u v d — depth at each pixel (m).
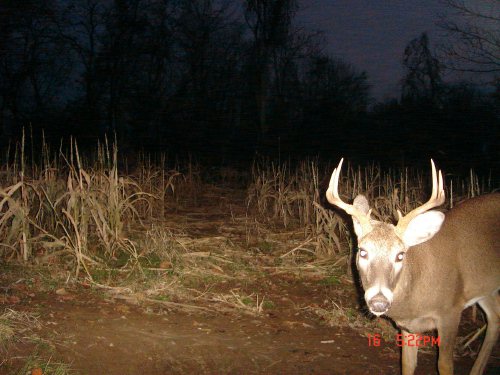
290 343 2.10
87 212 2.77
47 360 1.76
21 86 7.58
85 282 2.46
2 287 2.33
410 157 6.56
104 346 1.90
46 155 3.40
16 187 2.68
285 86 8.26
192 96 7.89
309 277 2.80
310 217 3.64
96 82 7.68
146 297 2.38
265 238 3.41
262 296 2.54
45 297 2.28
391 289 1.61
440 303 1.80
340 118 7.50
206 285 2.60
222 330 2.15
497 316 1.99
